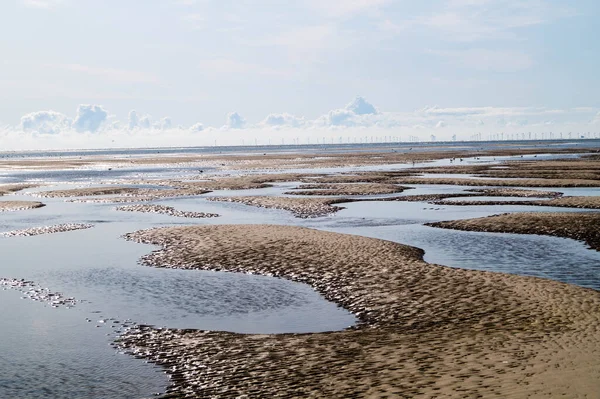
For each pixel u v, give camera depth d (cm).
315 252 3127
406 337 1772
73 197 7156
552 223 4097
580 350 1548
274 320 2045
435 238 3797
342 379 1426
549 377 1353
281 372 1500
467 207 5497
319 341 1766
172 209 5653
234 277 2697
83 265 3050
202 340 1814
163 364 1614
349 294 2331
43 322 2058
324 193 7000
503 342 1659
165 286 2558
